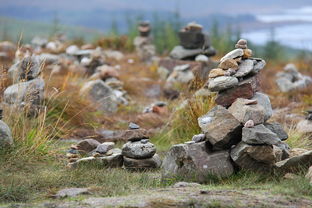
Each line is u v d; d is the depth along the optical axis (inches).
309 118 1035.9
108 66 1701.5
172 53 1814.7
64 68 1700.3
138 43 2289.6
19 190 663.1
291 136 962.7
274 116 1195.9
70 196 642.2
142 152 829.2
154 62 2037.4
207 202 576.7
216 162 719.1
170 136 1062.4
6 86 1190.3
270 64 2267.5
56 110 1131.9
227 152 728.3
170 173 729.0
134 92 1616.6
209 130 726.5
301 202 601.9
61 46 2094.0
